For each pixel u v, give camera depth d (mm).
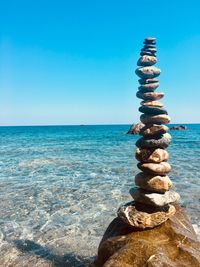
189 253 6629
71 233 10789
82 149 39969
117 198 14953
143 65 7656
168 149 38375
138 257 6309
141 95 7516
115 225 7711
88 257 9039
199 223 11336
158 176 7371
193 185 17438
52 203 14305
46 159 29672
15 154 34406
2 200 14828
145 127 7461
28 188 17234
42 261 8828
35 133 101812
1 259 8953
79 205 13945
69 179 19672
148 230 7234
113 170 22781
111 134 84938
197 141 52625
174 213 7652
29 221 12000
